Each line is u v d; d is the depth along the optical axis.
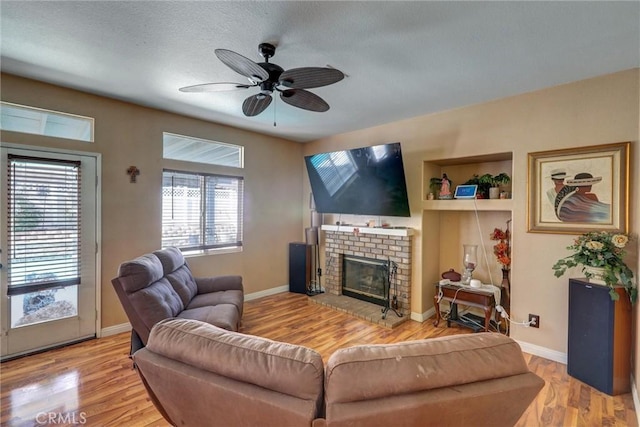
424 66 2.35
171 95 3.03
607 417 1.96
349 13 1.72
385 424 0.95
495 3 1.62
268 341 1.17
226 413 1.11
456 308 3.52
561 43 2.00
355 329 3.39
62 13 1.74
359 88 2.78
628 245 2.31
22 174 2.67
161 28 1.89
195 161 3.86
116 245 3.20
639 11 1.66
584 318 2.33
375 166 3.65
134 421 1.89
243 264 4.39
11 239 2.63
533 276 2.79
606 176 2.41
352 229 4.16
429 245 3.73
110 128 3.13
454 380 1.00
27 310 2.73
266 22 1.81
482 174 3.52
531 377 1.06
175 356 1.19
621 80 2.37
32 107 2.67
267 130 4.37
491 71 2.42
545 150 2.71
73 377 2.36
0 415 1.93
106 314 3.15
